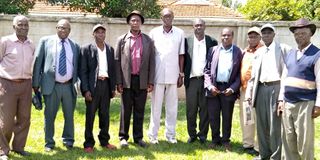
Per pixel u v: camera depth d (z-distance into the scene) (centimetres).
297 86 473
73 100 598
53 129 598
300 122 474
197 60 646
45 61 576
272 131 542
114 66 604
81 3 1066
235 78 618
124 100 617
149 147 632
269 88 543
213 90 618
